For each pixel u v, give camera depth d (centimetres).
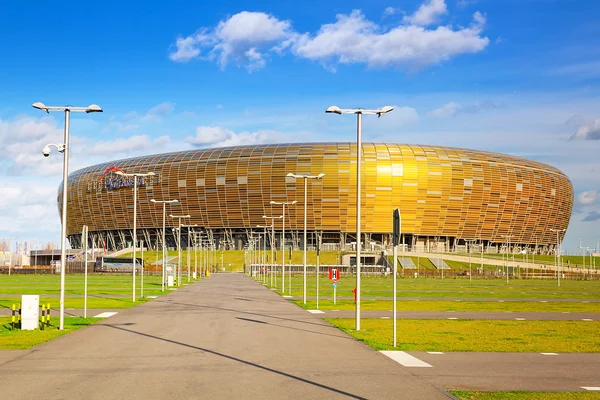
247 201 19088
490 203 19538
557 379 1748
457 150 19450
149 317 3684
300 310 4356
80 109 3125
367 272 16100
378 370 1855
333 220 18812
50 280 10900
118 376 1705
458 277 15262
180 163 19762
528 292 7912
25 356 2084
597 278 15750
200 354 2144
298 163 18512
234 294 6606
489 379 1733
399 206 18712
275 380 1662
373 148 18788
